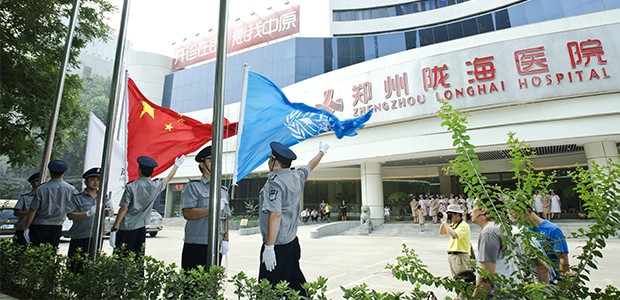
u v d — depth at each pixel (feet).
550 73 38.70
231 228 59.57
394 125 47.75
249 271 22.62
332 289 17.69
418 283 5.92
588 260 5.09
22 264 11.39
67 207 15.14
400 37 77.92
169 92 96.63
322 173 69.10
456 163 6.00
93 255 10.89
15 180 37.70
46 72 22.34
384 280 19.62
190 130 14.64
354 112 50.11
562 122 38.29
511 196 5.84
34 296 11.00
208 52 97.04
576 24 41.16
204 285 7.65
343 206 65.51
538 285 4.93
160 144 14.47
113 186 15.23
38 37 22.06
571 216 52.65
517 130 39.88
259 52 82.74
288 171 9.87
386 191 69.77
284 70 78.23
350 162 53.06
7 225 29.12
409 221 59.93
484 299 5.38
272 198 8.98
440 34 76.43
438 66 43.93
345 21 88.02
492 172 57.41
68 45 16.33
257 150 11.48
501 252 7.97
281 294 6.94
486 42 44.70
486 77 41.14
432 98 43.68
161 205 82.84
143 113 14.74
